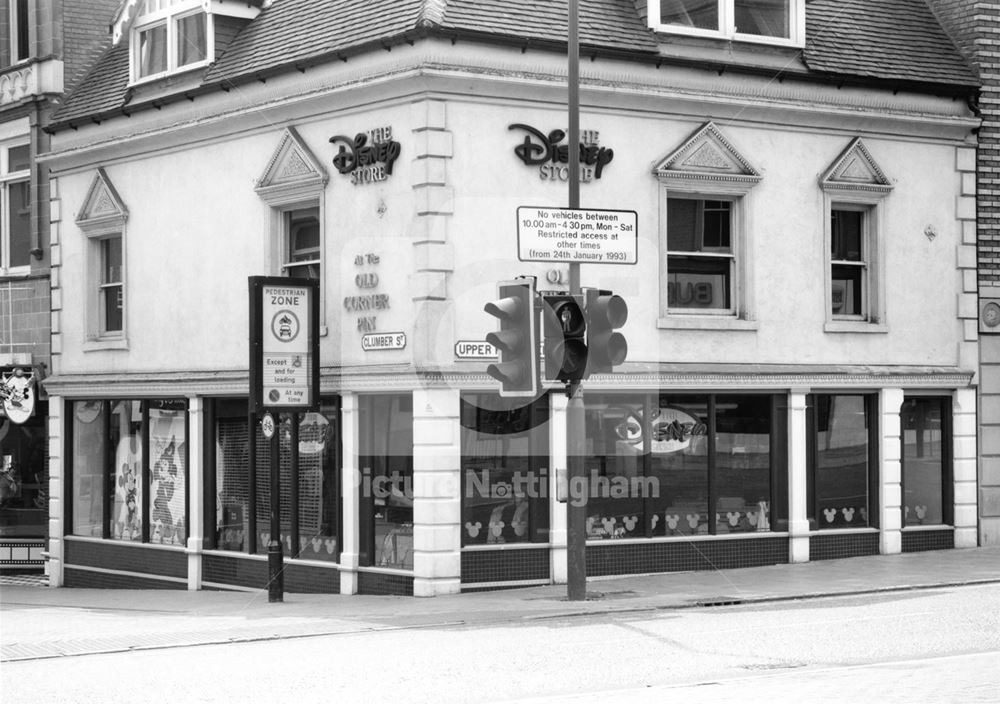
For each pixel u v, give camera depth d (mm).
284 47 20750
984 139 22594
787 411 20906
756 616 15617
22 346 26859
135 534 24016
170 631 15836
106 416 24562
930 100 22047
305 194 20391
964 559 20891
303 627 15750
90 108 24406
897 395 21656
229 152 21719
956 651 12617
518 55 18906
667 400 20125
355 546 19516
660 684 11125
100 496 24906
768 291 20781
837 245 21734
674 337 20047
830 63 21203
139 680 12141
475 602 17469
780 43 20781
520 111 19031
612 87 19469
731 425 20625
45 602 21891
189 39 22531
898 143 21875
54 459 25609
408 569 18812
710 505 20328
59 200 25359
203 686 11656
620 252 16672
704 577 19375
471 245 18672
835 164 21250
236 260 21609
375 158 19141
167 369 23000
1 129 27312
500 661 12516
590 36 19422
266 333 18531
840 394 21438
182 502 22844
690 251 20484
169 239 22906
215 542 22391
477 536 18766
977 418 22469
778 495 20844
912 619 14859
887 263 21750
